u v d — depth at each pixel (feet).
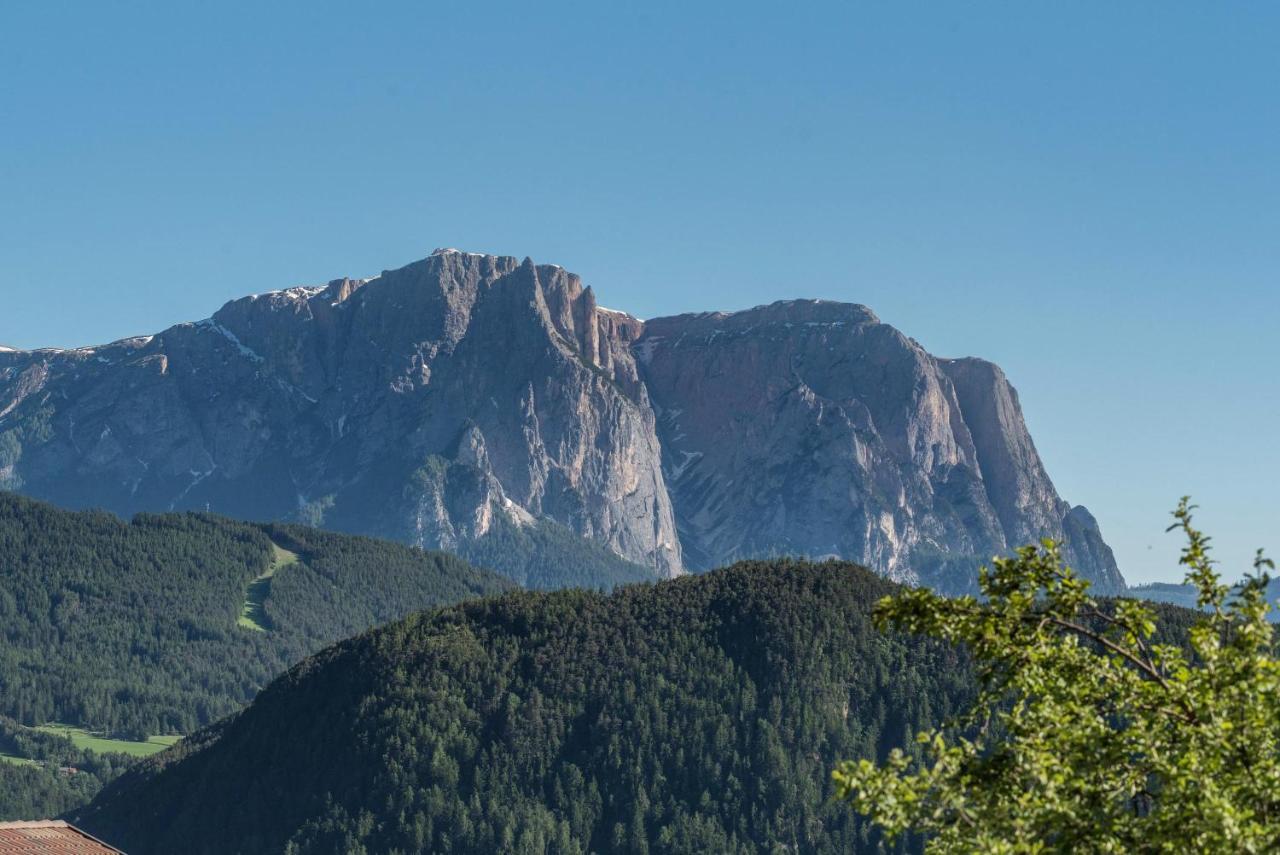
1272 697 163.43
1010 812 161.99
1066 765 165.48
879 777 167.73
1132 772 165.68
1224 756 161.17
